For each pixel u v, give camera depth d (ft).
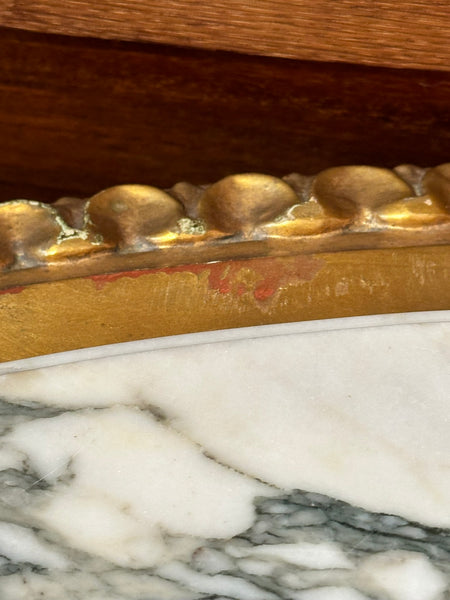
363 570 1.20
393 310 1.29
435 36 1.33
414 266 1.31
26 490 1.23
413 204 1.32
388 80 1.39
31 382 1.26
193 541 1.21
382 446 1.23
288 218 1.31
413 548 1.20
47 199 1.47
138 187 1.32
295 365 1.26
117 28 1.36
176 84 1.40
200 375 1.26
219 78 1.40
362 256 1.31
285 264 1.31
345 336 1.28
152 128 1.43
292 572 1.20
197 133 1.43
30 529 1.22
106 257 1.32
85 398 1.26
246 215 1.31
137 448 1.24
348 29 1.33
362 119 1.42
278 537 1.21
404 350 1.27
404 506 1.21
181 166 1.45
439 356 1.26
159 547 1.21
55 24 1.36
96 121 1.43
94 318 1.30
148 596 1.20
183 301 1.31
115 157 1.45
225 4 1.32
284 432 1.24
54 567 1.21
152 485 1.23
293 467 1.23
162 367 1.27
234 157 1.45
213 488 1.23
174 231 1.32
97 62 1.39
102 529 1.22
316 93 1.40
